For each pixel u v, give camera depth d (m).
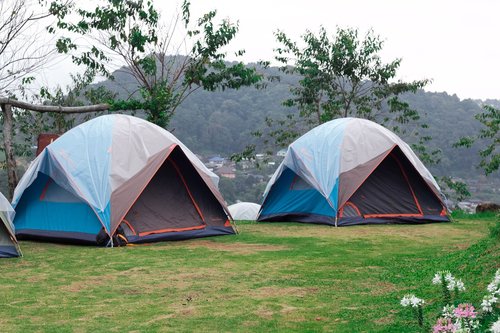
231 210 23.73
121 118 13.88
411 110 29.98
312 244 12.12
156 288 8.12
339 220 15.43
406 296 5.72
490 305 5.25
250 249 11.55
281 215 16.75
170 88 26.89
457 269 8.02
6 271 9.47
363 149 16.02
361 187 15.93
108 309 7.02
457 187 28.34
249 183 37.84
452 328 4.88
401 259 10.14
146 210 12.98
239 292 7.80
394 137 16.66
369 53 29.41
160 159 13.10
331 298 7.37
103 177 12.70
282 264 9.84
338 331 5.96
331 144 16.31
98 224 12.43
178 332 6.05
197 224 13.51
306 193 16.48
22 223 13.39
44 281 8.66
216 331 6.07
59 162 12.91
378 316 6.36
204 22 27.41
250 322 6.37
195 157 14.28
